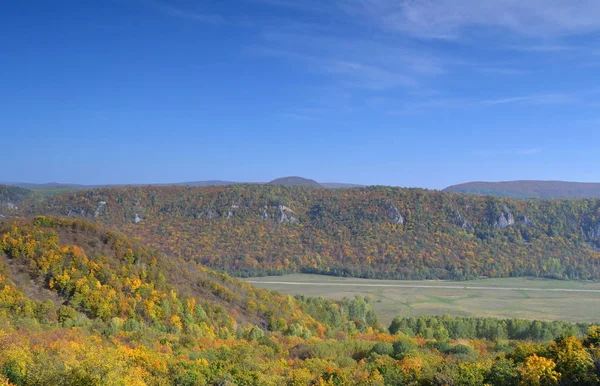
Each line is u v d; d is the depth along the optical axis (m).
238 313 103.81
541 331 108.06
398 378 53.41
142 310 86.06
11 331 57.91
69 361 47.59
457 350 71.56
